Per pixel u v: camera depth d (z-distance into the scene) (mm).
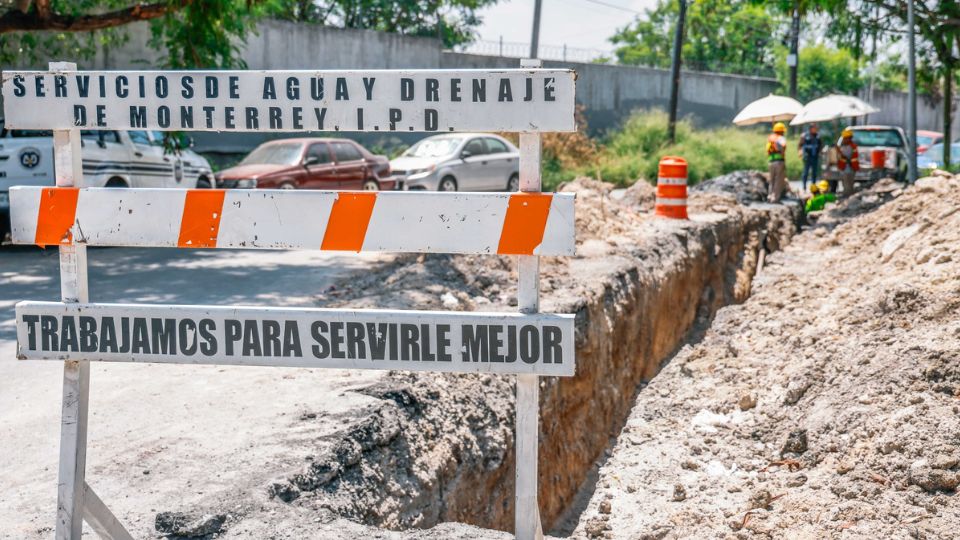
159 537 3762
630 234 11859
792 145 34656
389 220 3348
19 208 3473
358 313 3342
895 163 22609
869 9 22547
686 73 37625
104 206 3438
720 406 8602
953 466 5516
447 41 38812
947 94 25469
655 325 10383
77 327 3449
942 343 6805
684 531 6051
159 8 12570
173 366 6266
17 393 5844
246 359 3406
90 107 3428
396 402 5406
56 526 3420
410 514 4766
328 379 5816
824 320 9344
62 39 18797
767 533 5645
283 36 25734
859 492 5703
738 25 54781
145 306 3416
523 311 3344
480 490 5602
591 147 29875
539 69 3205
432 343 3334
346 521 4016
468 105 3252
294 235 3395
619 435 8516
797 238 16234
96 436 4871
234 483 4238
